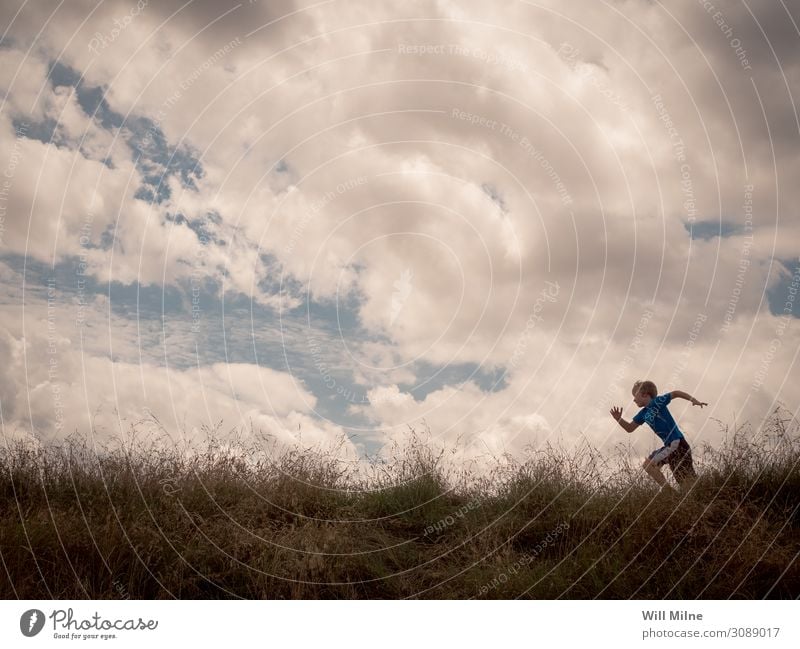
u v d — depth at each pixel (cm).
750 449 735
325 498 754
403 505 768
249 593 580
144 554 588
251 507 694
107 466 720
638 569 596
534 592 582
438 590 604
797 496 683
